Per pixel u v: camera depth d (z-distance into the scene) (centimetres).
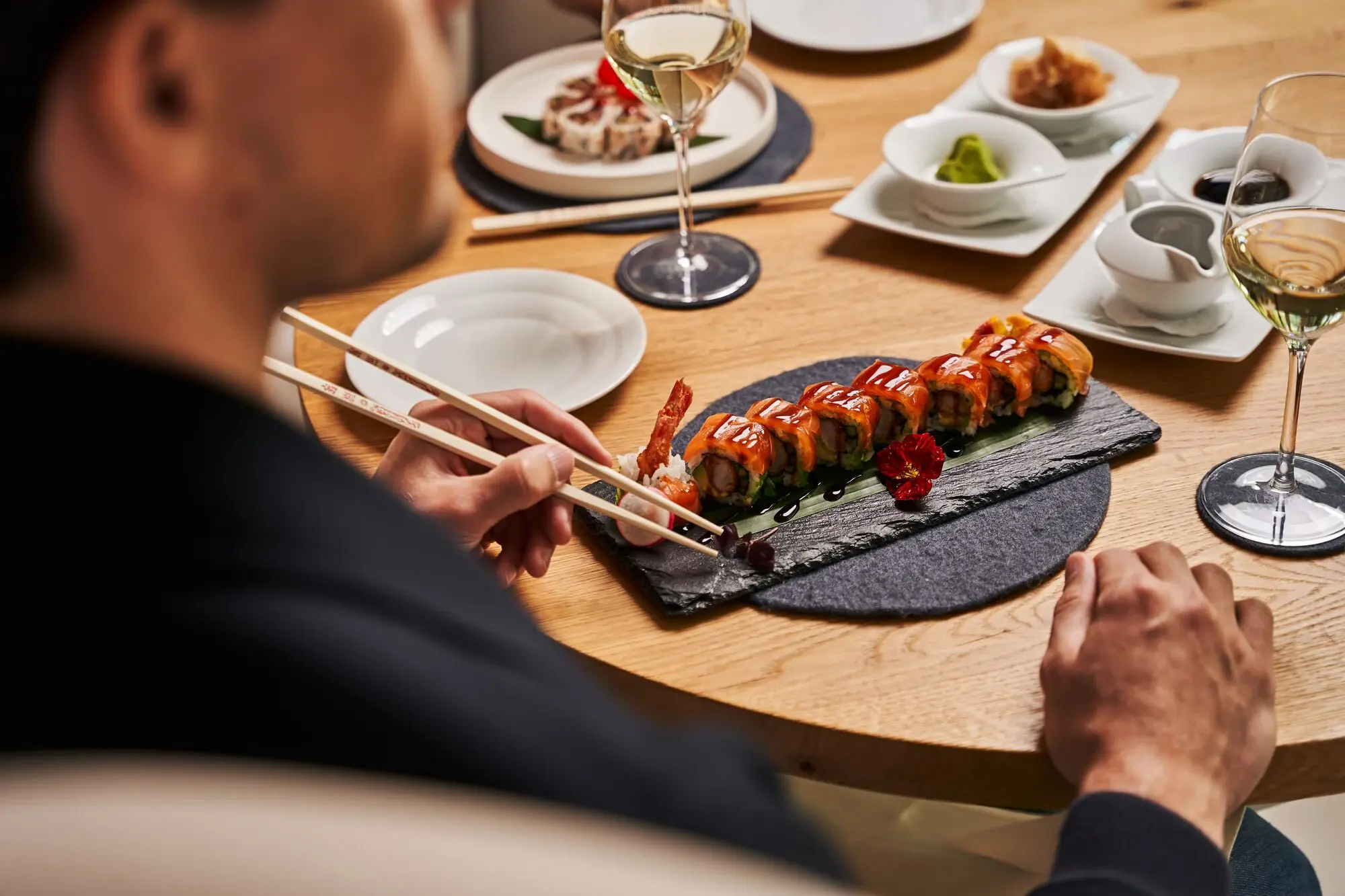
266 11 45
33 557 38
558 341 109
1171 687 80
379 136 51
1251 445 97
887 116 131
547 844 26
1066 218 115
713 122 132
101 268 44
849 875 55
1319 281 84
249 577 40
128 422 40
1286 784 83
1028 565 91
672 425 96
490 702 43
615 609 91
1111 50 130
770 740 86
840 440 97
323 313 115
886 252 116
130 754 37
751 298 113
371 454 101
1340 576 89
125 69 41
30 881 23
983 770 83
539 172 124
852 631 89
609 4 109
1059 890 74
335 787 27
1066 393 100
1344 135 87
